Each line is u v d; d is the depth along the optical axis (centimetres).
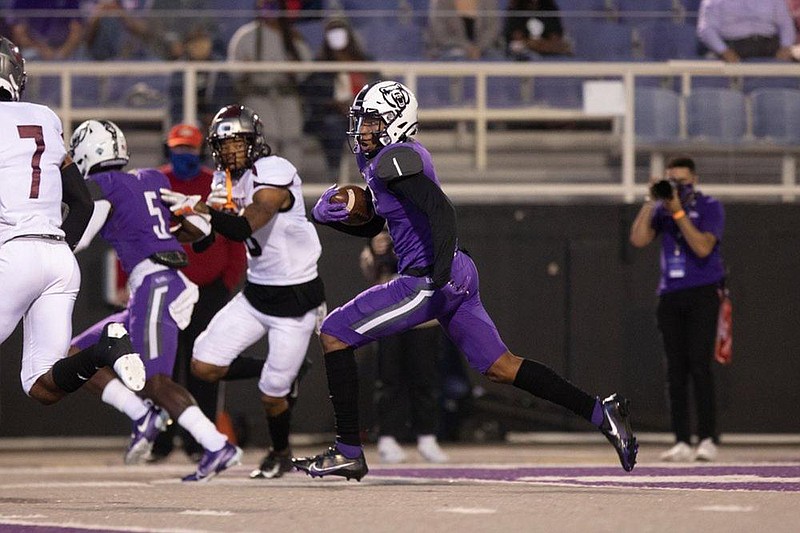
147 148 4022
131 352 1988
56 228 2039
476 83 4088
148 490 2388
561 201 3919
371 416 3791
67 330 2047
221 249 3189
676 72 4047
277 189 2494
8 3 4447
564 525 1677
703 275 3253
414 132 2262
